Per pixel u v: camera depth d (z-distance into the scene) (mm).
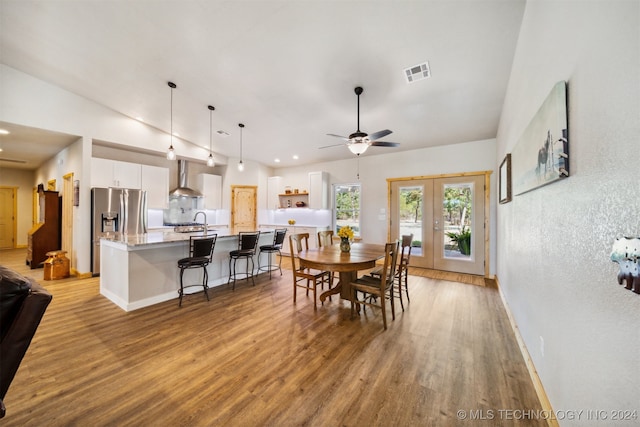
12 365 1139
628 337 855
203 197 6730
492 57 2742
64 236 5293
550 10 1618
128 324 2797
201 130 5434
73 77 3926
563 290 1386
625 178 871
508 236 3141
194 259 3469
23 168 7574
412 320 2943
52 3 2678
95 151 5020
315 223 7117
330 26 2572
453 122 4238
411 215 5645
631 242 799
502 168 3492
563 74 1405
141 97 4309
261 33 2770
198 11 2584
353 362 2125
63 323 2807
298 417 1568
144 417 1560
